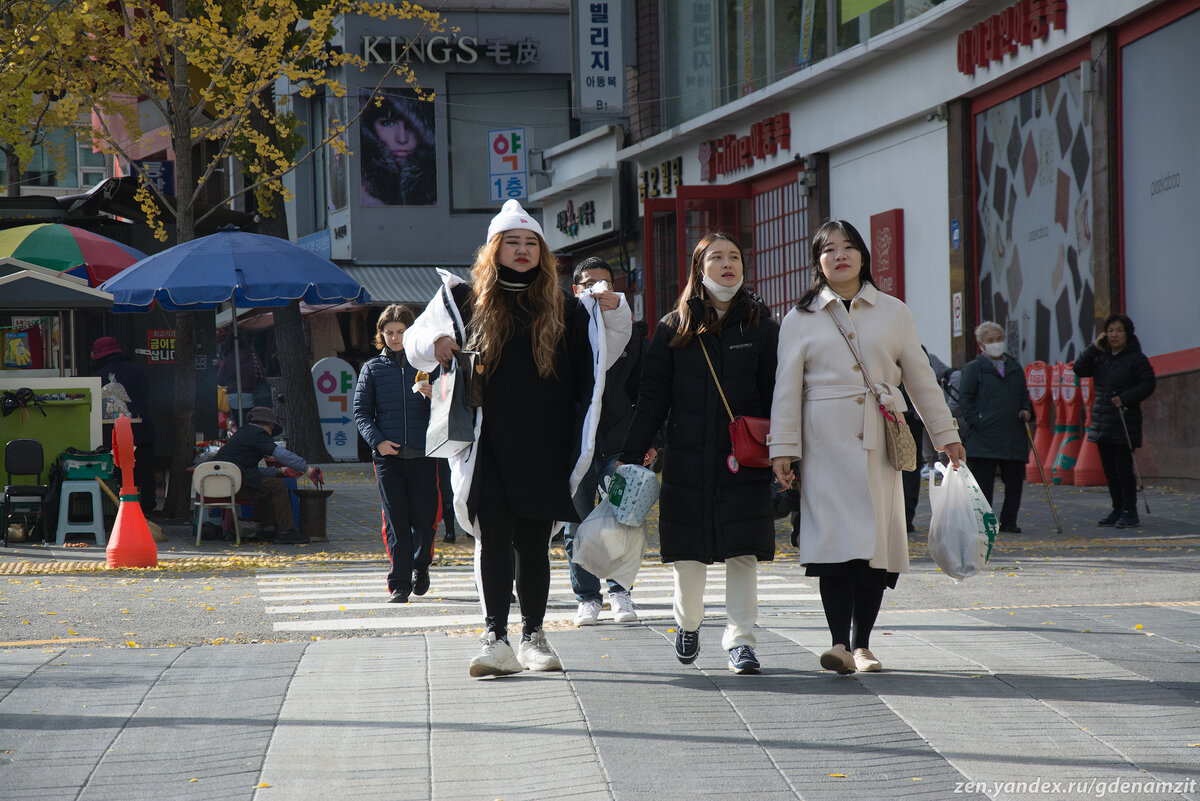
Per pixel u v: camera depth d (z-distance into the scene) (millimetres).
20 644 16250
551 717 11688
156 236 37844
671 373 13773
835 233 13359
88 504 30422
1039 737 10789
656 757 10391
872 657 13469
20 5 37469
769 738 10883
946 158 46969
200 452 36031
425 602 20531
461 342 13648
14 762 10508
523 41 85312
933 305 48188
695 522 13297
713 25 61250
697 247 13680
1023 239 43562
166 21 35062
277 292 32812
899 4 48844
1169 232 37156
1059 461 40531
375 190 84312
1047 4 40562
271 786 9789
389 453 20391
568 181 71812
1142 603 18375
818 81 52969
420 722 11570
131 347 41938
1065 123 41125
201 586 22547
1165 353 37438
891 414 13055
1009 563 24281
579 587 17547
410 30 84000
